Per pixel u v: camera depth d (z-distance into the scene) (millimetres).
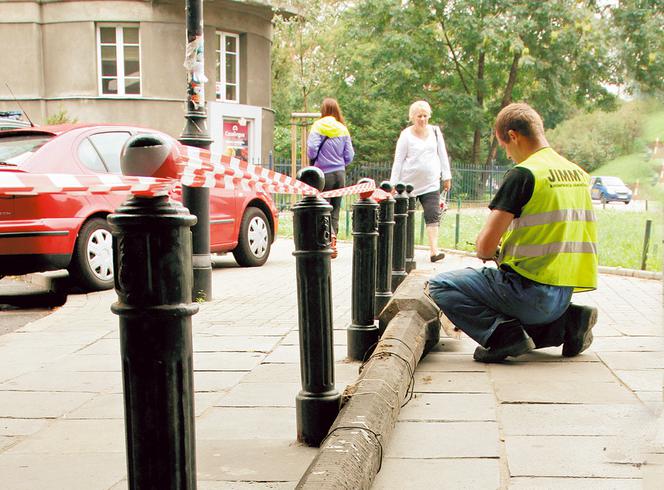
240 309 6789
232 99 27328
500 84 38469
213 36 26047
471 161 39688
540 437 3225
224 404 3889
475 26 34156
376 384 3223
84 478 2963
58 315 6645
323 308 3195
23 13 24547
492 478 2783
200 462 3047
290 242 14125
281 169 23344
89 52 24656
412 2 36656
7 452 3271
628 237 12805
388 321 4805
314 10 31453
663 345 2213
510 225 4594
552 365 4531
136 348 1567
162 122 25188
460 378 4254
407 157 10094
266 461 3055
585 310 4668
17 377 4570
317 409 3215
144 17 24688
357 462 2459
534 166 4465
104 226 7789
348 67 42531
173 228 1556
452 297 4617
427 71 37688
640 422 3227
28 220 7035
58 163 7375
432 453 3055
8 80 24797
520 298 4496
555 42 33344
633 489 2648
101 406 3959
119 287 1574
